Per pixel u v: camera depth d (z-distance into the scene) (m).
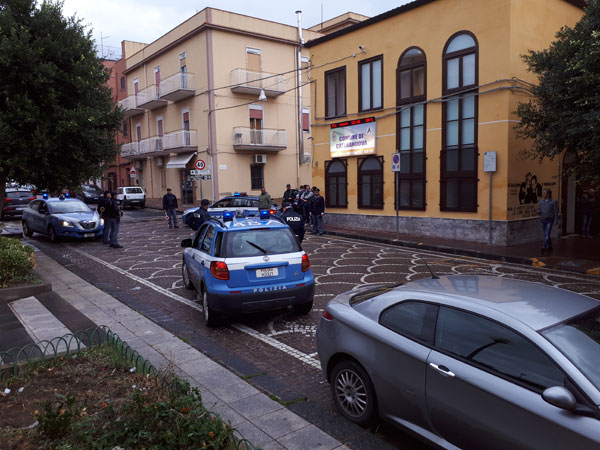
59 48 9.81
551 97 10.80
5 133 9.07
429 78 15.35
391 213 17.08
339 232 17.12
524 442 2.82
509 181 13.50
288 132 29.44
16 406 4.06
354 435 3.84
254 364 5.46
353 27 17.67
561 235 15.79
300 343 6.13
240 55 27.11
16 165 9.54
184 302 8.15
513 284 3.92
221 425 3.55
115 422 3.56
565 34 10.55
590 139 10.03
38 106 9.70
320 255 12.81
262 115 28.25
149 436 3.30
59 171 10.55
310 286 6.83
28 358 4.78
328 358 4.31
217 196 26.78
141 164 34.91
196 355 5.56
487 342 3.21
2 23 9.32
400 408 3.61
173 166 29.06
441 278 4.26
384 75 16.86
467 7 14.16
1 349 5.62
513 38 13.27
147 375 4.55
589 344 3.02
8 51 9.12
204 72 26.56
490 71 13.70
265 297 6.54
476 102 14.09
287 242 6.92
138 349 5.75
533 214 14.35
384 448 3.65
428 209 15.74
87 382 4.52
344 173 18.97
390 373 3.66
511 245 13.66
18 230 19.11
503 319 3.20
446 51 14.82
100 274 10.62
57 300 8.20
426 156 15.67
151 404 3.71
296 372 5.23
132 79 34.69
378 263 11.58
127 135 36.47
